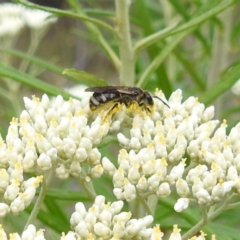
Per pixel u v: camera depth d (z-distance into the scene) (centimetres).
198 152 12
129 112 13
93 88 12
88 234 11
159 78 15
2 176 11
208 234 13
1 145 12
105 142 13
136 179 12
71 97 13
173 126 12
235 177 11
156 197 12
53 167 12
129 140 12
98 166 12
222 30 16
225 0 13
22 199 11
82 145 12
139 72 17
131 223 11
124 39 14
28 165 12
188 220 13
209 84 16
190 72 16
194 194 11
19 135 12
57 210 14
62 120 12
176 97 13
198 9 15
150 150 12
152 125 12
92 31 14
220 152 12
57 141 12
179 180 11
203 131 12
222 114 16
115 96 12
